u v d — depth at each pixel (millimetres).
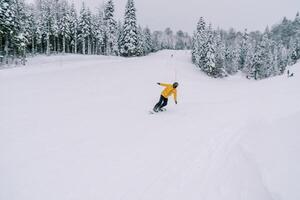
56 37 64250
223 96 17172
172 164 5711
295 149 5633
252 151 6297
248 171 5391
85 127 8000
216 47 56500
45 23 59500
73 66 30141
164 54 77188
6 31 38625
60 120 8562
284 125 7602
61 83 16250
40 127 7688
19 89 13359
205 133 7859
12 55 46688
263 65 64938
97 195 4461
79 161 5637
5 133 6957
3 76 19125
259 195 4562
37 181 4762
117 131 7832
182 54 77188
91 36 68938
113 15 63938
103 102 11859
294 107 11078
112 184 4809
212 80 39531
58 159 5672
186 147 6707
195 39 62062
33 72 23031
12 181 4699
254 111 10945
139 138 7301
